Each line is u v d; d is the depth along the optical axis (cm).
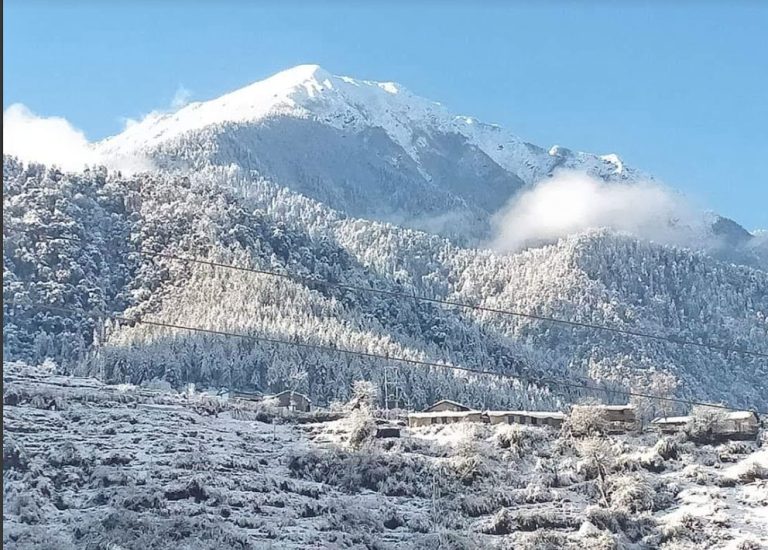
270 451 11588
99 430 11438
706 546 9225
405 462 11044
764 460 11138
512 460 11369
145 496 9225
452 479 10819
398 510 10069
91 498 9325
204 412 13000
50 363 18438
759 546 8994
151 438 11325
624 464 11100
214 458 10756
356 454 11075
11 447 9831
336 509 9806
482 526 9781
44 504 9012
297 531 9088
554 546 9038
